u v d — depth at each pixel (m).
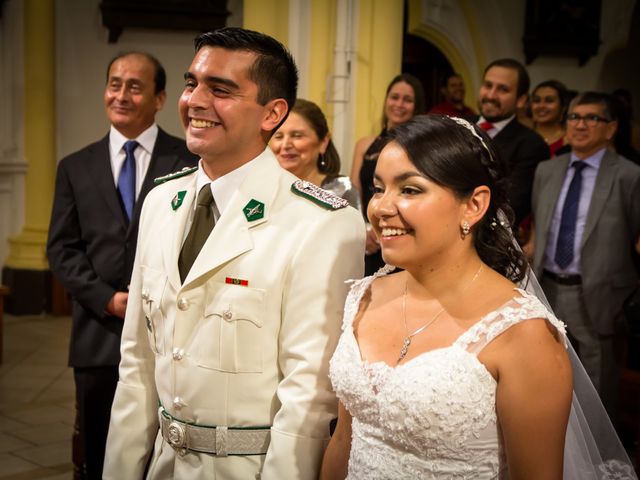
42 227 7.34
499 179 1.60
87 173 3.17
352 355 1.64
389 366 1.59
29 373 5.59
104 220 3.12
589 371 3.79
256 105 1.82
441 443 1.49
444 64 9.31
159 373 1.93
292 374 1.77
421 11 8.35
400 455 1.55
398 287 1.71
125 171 3.21
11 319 7.18
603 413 1.90
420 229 1.53
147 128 3.26
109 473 2.06
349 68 5.42
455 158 1.52
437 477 1.52
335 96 5.42
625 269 3.79
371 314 1.71
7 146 7.20
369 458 1.59
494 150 1.60
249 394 1.82
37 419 4.66
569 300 3.83
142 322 2.06
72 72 7.40
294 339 1.79
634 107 9.70
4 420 4.62
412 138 1.54
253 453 1.82
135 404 2.06
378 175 1.58
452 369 1.48
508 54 8.80
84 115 7.48
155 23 7.36
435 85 9.34
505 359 1.47
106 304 3.04
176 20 7.39
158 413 2.08
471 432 1.48
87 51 7.41
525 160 4.19
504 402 1.47
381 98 5.49
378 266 3.88
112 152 3.23
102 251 3.12
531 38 8.66
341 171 5.47
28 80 7.23
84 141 7.51
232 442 1.82
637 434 3.92
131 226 3.09
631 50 9.50
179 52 7.54
